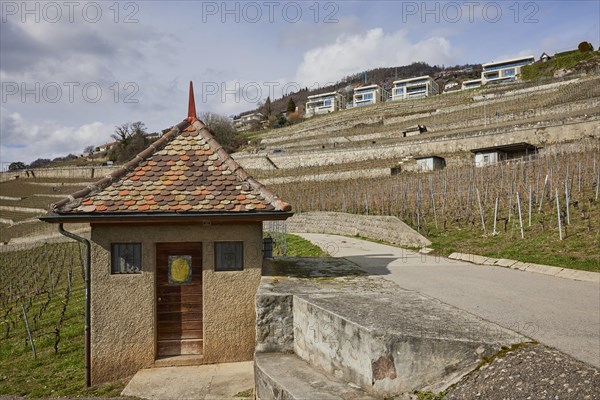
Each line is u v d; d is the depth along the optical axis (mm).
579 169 19344
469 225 17609
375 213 24625
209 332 7535
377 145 52469
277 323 6281
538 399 3709
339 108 116438
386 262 13172
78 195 7488
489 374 4219
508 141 43219
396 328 4711
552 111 51000
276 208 7480
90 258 7414
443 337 4535
